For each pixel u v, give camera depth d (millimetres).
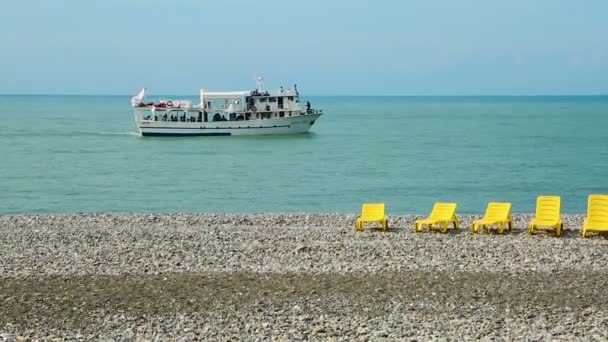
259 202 49688
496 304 19938
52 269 24375
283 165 71812
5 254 26781
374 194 52938
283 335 17391
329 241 28969
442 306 19797
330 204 48688
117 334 17609
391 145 95438
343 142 99062
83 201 50438
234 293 21312
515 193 53438
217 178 62406
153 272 23953
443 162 74250
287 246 27984
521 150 87875
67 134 114938
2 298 20844
